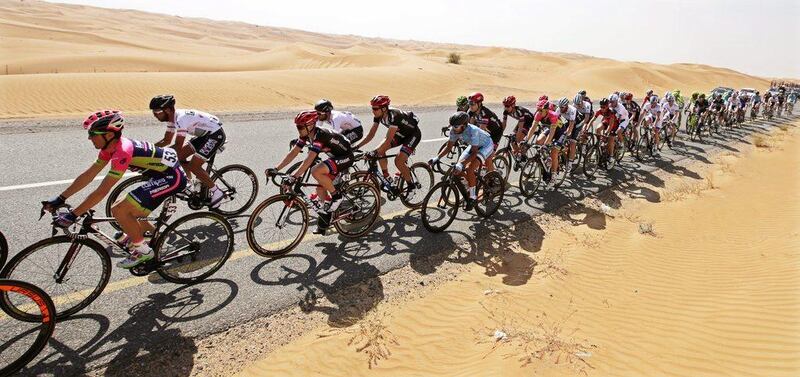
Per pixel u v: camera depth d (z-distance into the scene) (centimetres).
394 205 693
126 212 383
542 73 5175
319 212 522
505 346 378
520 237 630
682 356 380
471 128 600
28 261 393
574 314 446
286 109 1539
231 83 1839
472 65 5447
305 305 421
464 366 353
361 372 342
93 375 316
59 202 342
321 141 488
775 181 1089
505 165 850
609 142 979
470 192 630
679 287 520
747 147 1540
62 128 979
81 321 368
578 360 363
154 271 447
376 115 599
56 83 1425
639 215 780
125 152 361
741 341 404
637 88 4725
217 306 405
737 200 903
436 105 1914
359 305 430
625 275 546
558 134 798
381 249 546
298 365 345
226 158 843
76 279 416
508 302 455
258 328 384
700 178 1062
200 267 457
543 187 866
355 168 691
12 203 568
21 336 343
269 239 531
